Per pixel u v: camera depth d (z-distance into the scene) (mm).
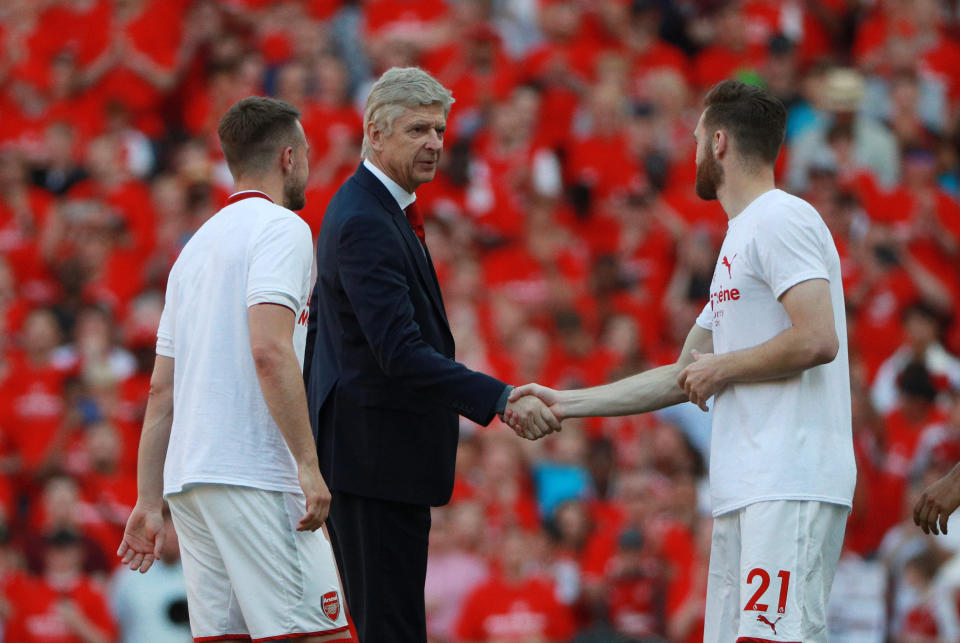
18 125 47094
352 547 16438
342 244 16344
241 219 15727
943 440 33031
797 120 47875
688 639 29688
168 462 15648
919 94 50312
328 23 50406
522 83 47812
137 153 47375
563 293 40219
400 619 16359
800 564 14859
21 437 35219
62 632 29797
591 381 37281
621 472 33500
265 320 15078
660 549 30766
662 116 47531
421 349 16156
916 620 28391
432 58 48406
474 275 39344
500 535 31031
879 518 32406
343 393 16391
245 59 48750
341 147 43500
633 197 43125
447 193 42656
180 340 15805
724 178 15969
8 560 30641
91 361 36656
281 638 15211
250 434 15367
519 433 17000
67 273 41375
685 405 35281
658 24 52344
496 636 29578
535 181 44594
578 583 30984
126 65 49281
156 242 42375
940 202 43625
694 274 41156
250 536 15258
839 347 15523
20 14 50156
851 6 54062
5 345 37938
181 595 29250
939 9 54375
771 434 15141
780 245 15070
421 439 16438
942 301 41500
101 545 31547
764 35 52156
